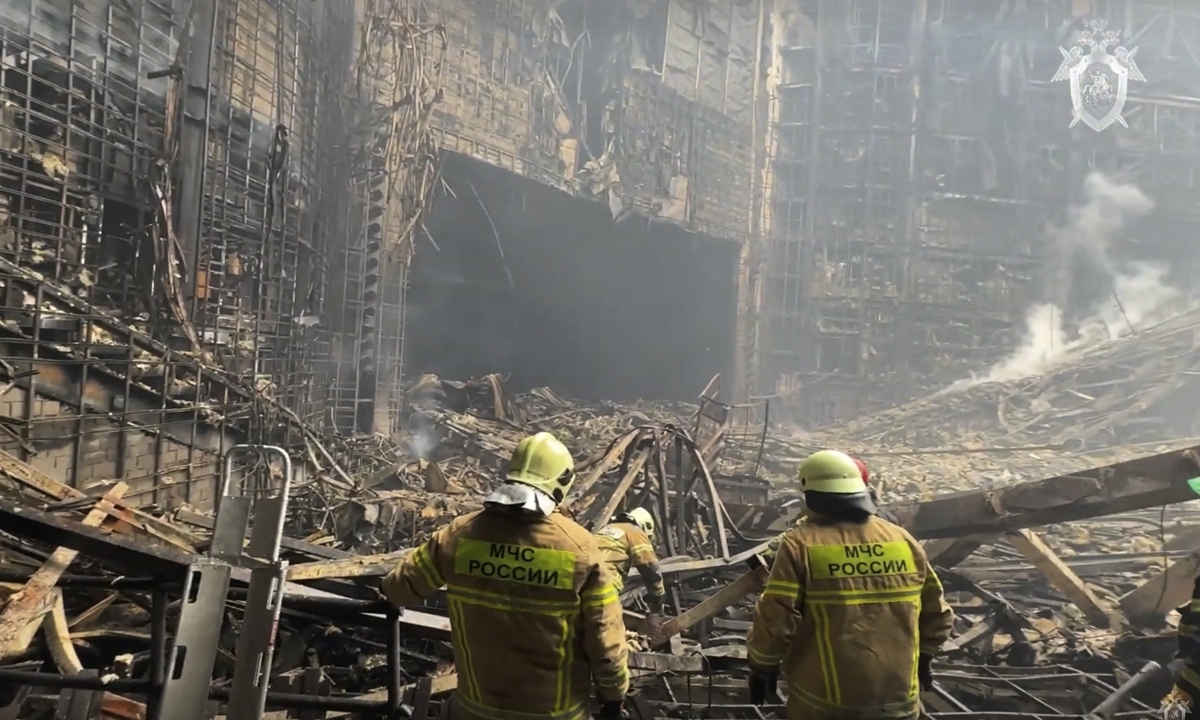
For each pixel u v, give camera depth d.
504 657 3.19
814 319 35.41
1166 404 28.38
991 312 35.50
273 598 3.46
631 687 6.00
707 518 11.80
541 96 26.92
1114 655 8.20
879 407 34.62
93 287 11.23
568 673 3.22
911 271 35.28
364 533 11.64
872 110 35.50
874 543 3.57
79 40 11.31
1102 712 6.20
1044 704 6.69
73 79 11.34
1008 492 8.83
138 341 10.47
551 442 3.44
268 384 14.40
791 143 36.00
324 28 19.20
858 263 35.34
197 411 11.38
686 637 7.84
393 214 20.11
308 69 18.12
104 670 5.15
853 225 35.44
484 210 27.05
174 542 6.51
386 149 19.55
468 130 24.00
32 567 6.09
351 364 19.64
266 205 14.66
